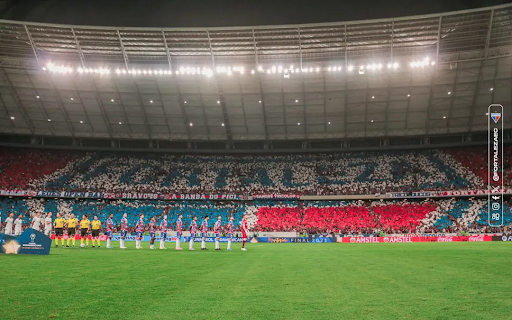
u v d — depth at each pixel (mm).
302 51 53156
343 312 7703
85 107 63844
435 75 55781
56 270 14281
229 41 52000
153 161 74375
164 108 63656
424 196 63438
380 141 70688
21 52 54219
